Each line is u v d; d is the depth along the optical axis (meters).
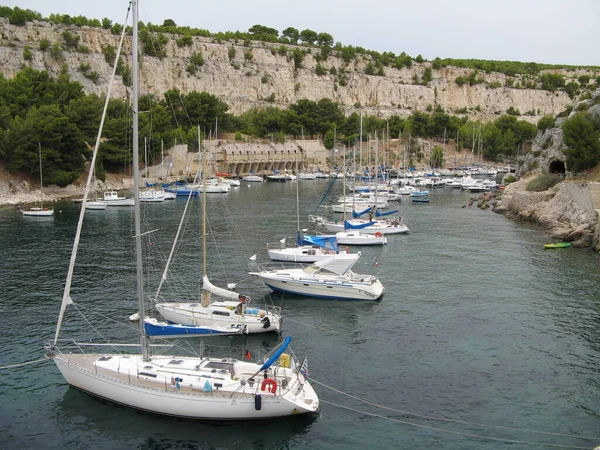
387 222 87.62
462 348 40.53
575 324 45.28
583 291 54.19
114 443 28.95
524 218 99.69
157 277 58.53
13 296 51.56
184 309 43.50
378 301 51.44
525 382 35.44
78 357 34.00
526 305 50.06
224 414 30.27
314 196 135.12
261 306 49.28
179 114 189.12
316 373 36.47
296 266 63.84
